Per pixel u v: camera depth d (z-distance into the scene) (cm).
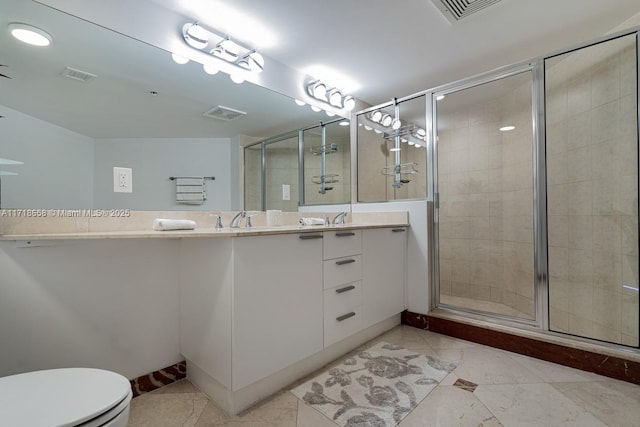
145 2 156
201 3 159
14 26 121
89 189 139
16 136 120
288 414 130
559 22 179
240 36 191
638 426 121
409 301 247
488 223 251
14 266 118
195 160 178
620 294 177
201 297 145
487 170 250
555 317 196
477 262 255
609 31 187
